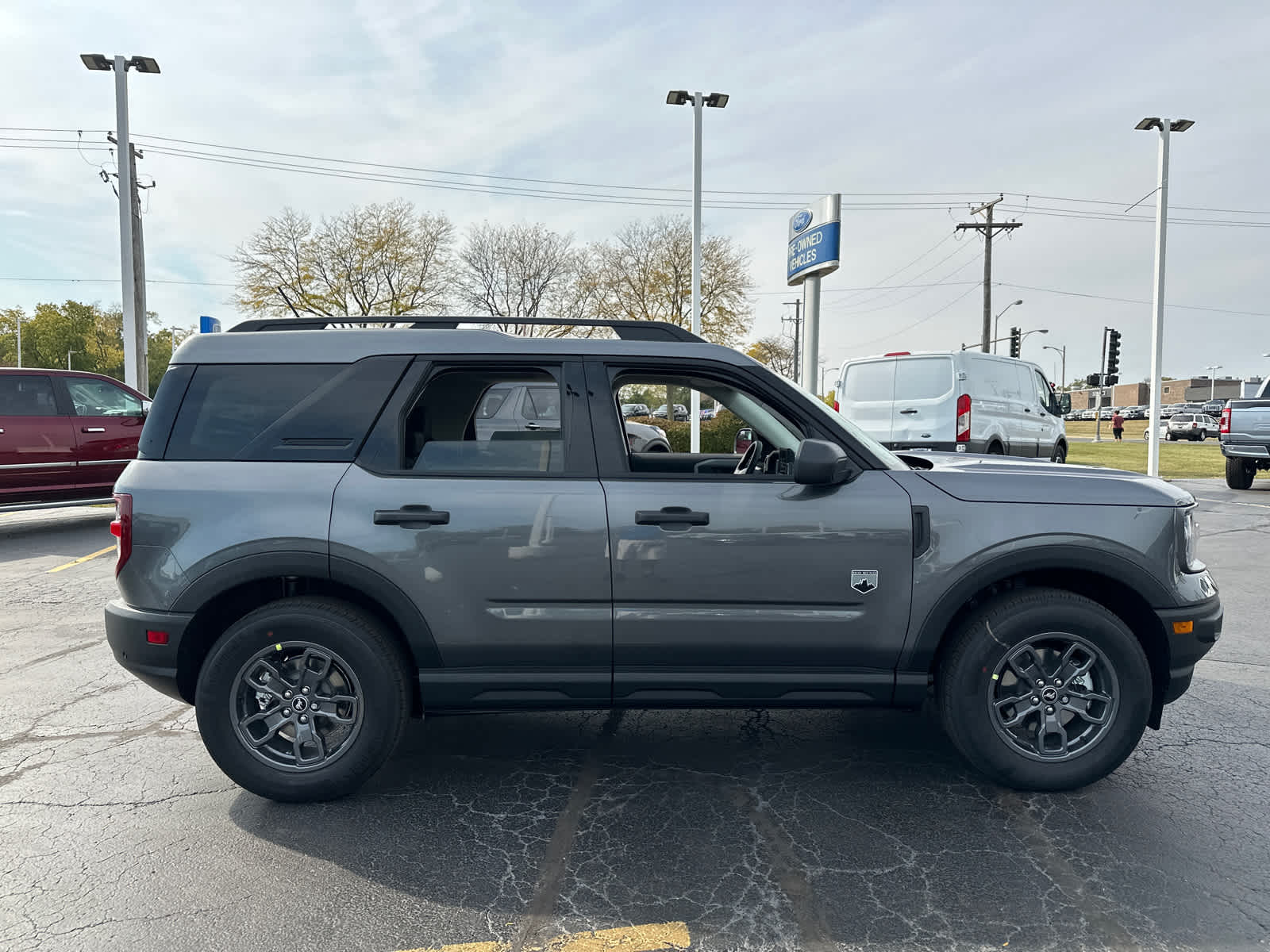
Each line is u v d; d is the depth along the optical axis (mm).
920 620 3092
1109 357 28938
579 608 3064
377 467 3102
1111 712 3107
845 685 3123
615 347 3256
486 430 3574
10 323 91375
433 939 2320
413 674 3223
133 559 3049
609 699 3141
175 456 3119
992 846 2816
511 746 3756
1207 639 3143
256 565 3012
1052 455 13383
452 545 3027
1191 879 2611
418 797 3229
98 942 2311
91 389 10141
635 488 3088
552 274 37719
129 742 3842
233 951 2270
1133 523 3094
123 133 16906
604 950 2264
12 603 6527
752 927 2363
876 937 2312
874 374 11719
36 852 2820
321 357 3195
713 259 36781
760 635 3082
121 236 17141
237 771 3076
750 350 41500
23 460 9375
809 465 2926
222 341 3238
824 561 3059
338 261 35250
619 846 2836
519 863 2727
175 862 2750
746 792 3260
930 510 3090
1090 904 2469
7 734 3943
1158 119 17234
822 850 2801
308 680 3115
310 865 2725
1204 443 40125
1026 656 3131
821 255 10953
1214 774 3400
